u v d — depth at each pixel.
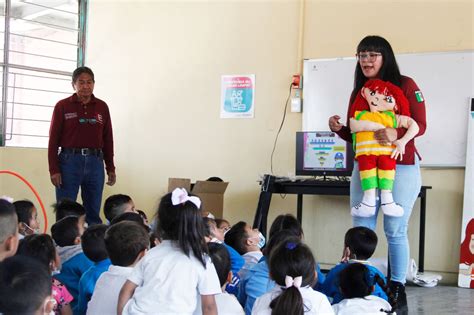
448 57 5.07
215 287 2.19
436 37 5.12
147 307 2.10
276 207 5.65
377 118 3.32
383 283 2.66
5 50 5.99
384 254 5.25
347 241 3.06
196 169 6.00
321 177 5.36
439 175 5.09
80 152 4.84
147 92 6.23
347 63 5.41
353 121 3.40
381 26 5.31
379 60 3.37
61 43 6.41
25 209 3.31
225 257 2.48
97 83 6.42
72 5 6.46
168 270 2.13
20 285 1.43
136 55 6.28
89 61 6.45
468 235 4.88
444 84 5.07
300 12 5.61
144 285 2.15
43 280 1.47
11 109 6.05
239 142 5.83
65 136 4.84
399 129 3.30
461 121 5.02
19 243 2.42
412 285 4.88
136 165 6.24
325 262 5.46
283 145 5.65
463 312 3.79
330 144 4.94
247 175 5.79
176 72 6.11
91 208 4.97
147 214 6.18
